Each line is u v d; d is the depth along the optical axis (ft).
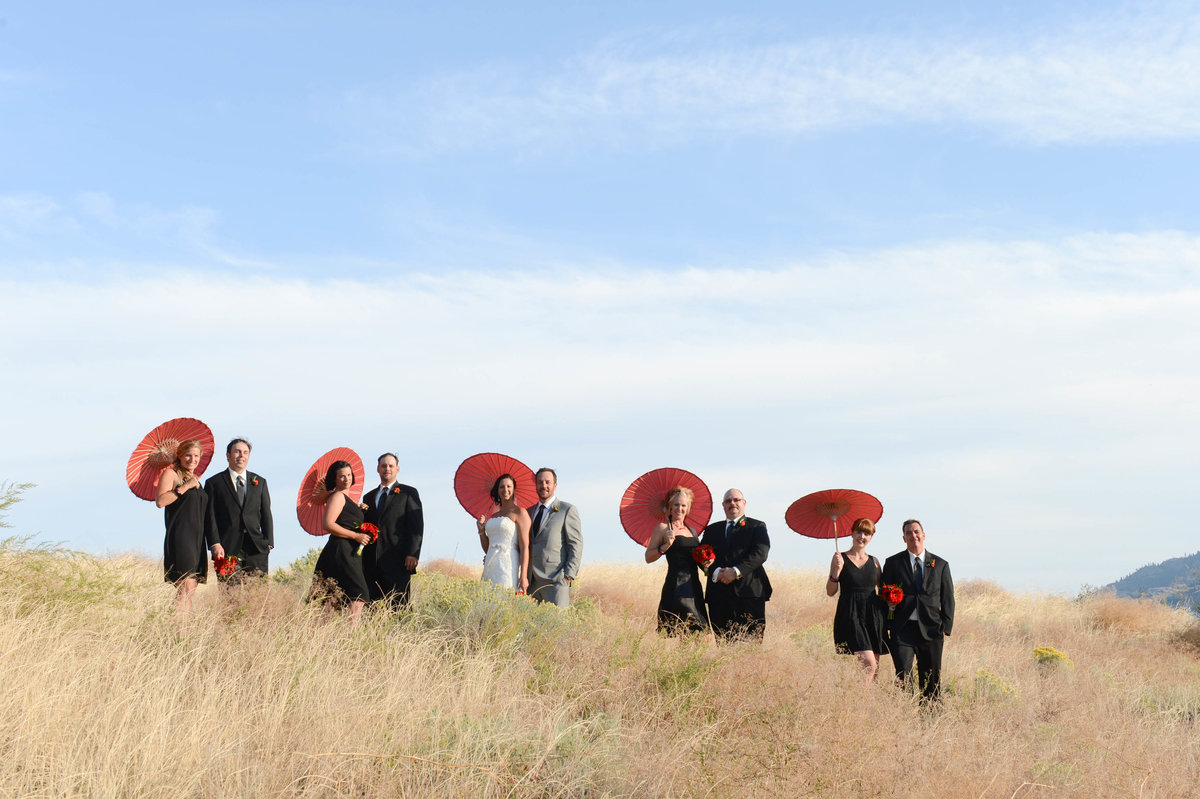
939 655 30.66
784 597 62.95
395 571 30.55
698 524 33.91
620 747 19.03
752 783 17.79
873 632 31.07
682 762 18.40
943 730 23.57
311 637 24.43
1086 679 36.52
